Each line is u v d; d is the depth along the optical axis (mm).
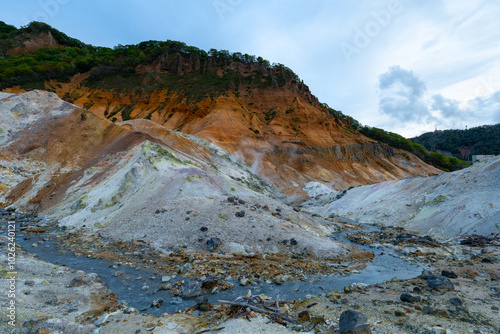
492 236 20938
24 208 26703
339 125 97062
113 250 16531
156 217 19672
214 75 97500
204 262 14680
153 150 27609
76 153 35531
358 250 19250
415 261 17141
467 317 8508
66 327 7773
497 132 191375
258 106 87188
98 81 87375
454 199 27500
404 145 103500
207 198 21531
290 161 68375
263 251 16922
